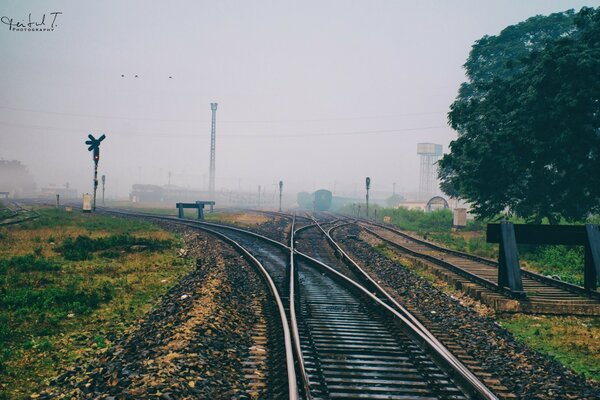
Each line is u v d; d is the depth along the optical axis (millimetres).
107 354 7938
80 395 6109
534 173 22703
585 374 7738
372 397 6281
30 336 9273
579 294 13070
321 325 9891
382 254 21609
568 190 22344
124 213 49281
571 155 20672
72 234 24875
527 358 8133
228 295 11852
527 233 13250
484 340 9172
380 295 13117
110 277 15250
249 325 9875
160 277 15359
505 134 21734
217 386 6445
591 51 19344
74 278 14578
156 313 10594
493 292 12914
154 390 5840
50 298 11734
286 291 13008
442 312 11531
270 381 6812
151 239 22391
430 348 8031
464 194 26062
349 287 13938
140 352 7617
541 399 6441
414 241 28453
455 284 14812
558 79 20109
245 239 26406
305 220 46469
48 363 7828
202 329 8438
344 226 38781
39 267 15867
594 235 12922
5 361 7832
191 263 18172
